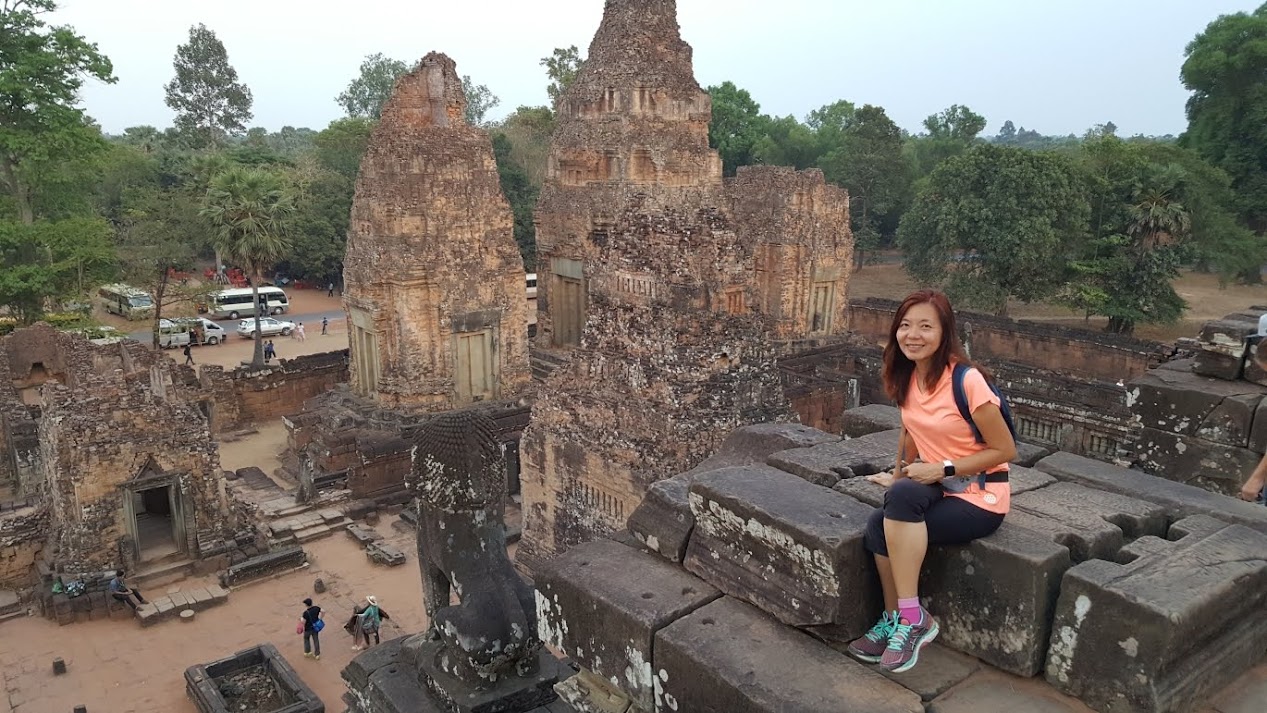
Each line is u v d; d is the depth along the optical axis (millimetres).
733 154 102188
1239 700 5508
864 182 92562
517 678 12109
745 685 5660
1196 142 81812
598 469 22125
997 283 63656
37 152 44906
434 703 12195
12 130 45000
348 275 38469
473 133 37656
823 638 6133
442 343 37656
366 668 13383
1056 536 6258
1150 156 66062
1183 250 59438
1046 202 59219
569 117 44906
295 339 67188
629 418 21375
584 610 7102
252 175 51250
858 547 5973
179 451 27531
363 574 28562
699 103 43312
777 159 114375
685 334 20562
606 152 42750
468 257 37750
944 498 5957
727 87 106312
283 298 77562
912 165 102375
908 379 6293
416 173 35938
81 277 49656
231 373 46469
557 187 45969
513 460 35500
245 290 75375
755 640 6148
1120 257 60312
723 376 20953
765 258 50688
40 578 26531
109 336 52969
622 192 41406
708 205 21922
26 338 41438
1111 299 60719
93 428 25984
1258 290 83000
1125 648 5176
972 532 5867
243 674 22078
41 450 32344
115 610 25359
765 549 6453
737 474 7184
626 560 7469
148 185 82000
